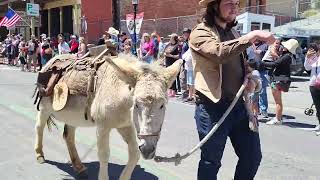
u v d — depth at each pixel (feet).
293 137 31.19
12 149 26.12
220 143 13.47
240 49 11.96
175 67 13.56
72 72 19.43
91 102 17.95
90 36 109.29
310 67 34.63
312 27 78.54
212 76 13.08
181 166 22.95
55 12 121.90
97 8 111.55
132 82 13.48
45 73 21.24
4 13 149.48
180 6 119.24
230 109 12.98
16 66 100.07
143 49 58.18
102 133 17.03
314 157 25.64
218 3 13.30
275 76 35.76
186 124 34.40
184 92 49.03
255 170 14.28
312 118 39.88
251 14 76.69
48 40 86.38
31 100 45.34
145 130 12.48
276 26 86.48
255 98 37.35
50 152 25.35
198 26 13.23
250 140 13.98
